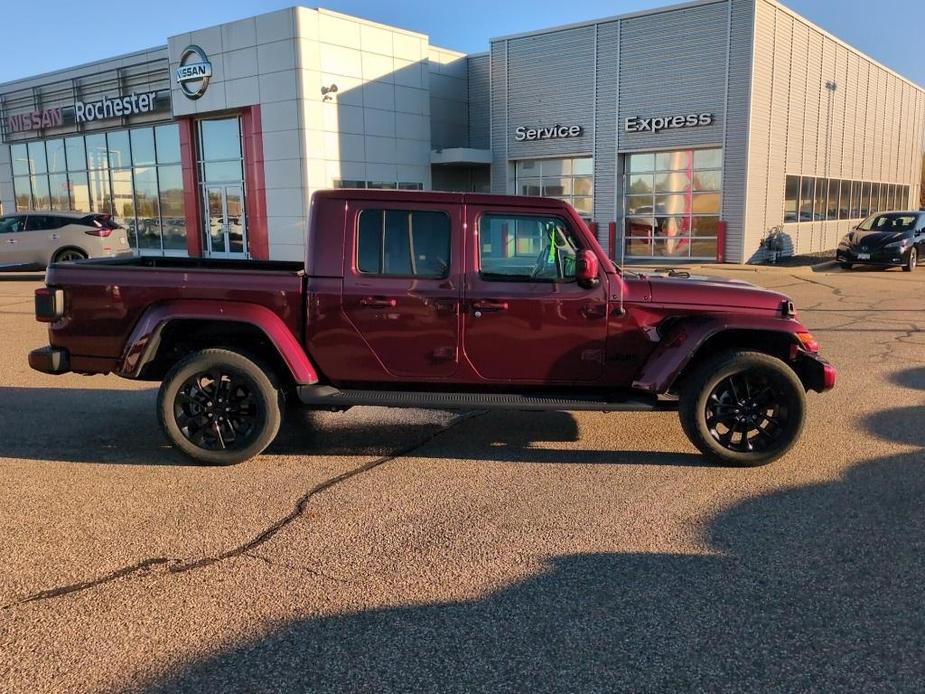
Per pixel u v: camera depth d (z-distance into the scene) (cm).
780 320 529
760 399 532
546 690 281
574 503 466
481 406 523
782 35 2172
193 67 2267
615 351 534
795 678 287
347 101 2223
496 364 535
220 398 536
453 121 2686
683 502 466
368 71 2280
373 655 303
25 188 3097
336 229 525
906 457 547
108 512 452
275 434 538
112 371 543
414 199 523
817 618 329
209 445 538
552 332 529
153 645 310
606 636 317
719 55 2091
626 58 2270
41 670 292
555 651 306
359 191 527
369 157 2314
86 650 306
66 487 495
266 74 2138
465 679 288
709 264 2144
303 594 353
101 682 285
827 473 515
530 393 545
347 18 2198
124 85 2616
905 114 3466
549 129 2466
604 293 527
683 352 517
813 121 2473
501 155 2608
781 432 529
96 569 378
